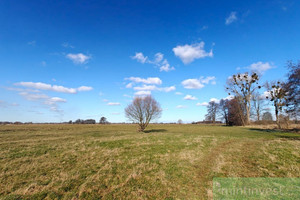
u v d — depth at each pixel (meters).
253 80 45.84
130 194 6.58
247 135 22.83
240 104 53.47
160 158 11.03
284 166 8.84
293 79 23.14
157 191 6.76
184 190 6.80
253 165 9.24
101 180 7.81
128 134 27.27
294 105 23.64
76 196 6.48
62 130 36.34
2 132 29.42
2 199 6.25
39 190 6.94
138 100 35.16
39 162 10.45
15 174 8.58
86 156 11.73
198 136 21.61
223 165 9.42
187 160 10.55
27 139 20.53
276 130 31.52
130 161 10.45
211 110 80.44
